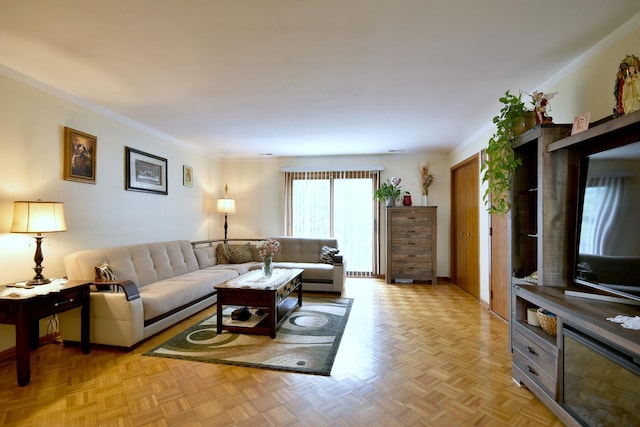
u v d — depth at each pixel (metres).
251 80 2.62
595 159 1.68
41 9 1.68
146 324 2.73
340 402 1.86
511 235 2.31
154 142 4.19
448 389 2.01
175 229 4.64
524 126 2.29
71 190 2.98
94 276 2.77
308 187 5.89
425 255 5.16
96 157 3.25
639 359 1.21
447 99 3.03
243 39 2.00
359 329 3.06
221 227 5.98
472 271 4.44
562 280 2.02
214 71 2.45
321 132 4.23
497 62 2.29
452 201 5.32
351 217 5.79
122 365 2.34
